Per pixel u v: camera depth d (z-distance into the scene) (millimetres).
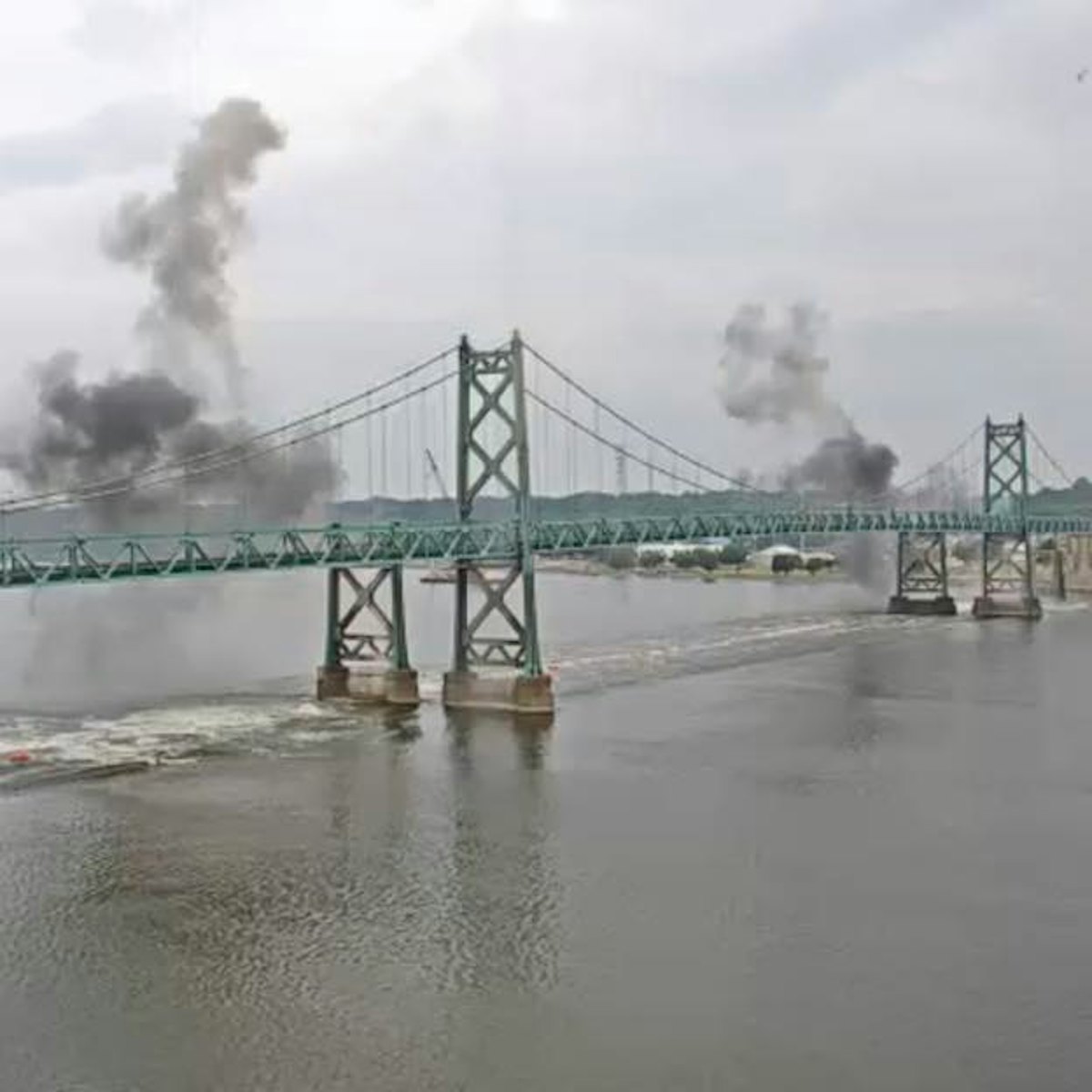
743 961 27281
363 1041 23609
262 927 29000
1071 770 45906
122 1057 22969
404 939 28359
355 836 36250
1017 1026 24375
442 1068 22625
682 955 27625
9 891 31297
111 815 38312
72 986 25797
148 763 45406
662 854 34812
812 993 25734
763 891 31766
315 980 26172
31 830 36656
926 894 31703
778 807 40094
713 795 41625
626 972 26688
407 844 35531
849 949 28031
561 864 33875
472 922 29438
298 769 44812
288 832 36688
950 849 35594
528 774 44281
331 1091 21875
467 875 32875
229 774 43969
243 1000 25219
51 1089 21844
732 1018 24562
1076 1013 24938
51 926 28969
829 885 32281
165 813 38656
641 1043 23578
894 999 25484
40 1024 24188
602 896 31266
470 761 46469
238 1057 22969
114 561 50781
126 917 29562
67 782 42469
